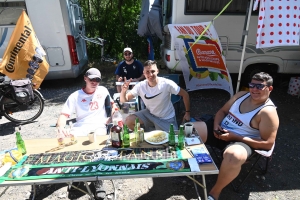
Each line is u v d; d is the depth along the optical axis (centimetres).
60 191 246
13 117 421
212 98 494
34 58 414
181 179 258
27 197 240
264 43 295
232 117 242
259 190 239
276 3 284
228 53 453
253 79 216
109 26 844
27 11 489
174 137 207
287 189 240
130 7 834
